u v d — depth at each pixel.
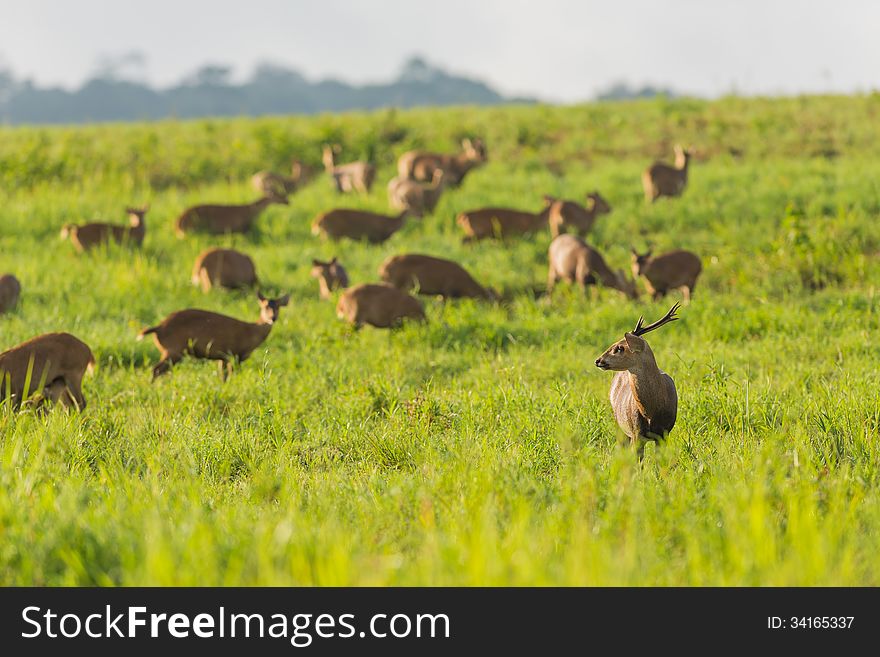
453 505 20.98
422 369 41.34
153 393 37.38
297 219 76.62
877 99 112.81
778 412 30.12
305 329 49.03
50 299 55.12
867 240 60.97
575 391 34.41
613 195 78.94
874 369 35.94
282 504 22.78
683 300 54.28
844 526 19.20
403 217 70.19
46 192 86.25
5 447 25.89
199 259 57.53
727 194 75.69
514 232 67.31
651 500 20.94
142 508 20.66
